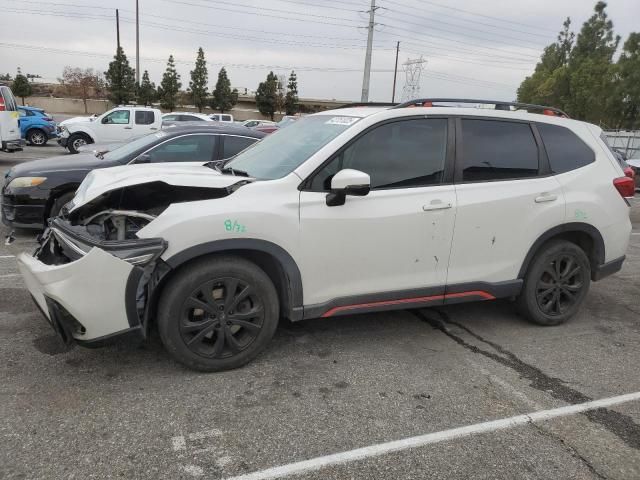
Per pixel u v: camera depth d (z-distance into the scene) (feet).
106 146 27.99
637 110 116.57
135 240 10.18
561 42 167.12
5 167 47.57
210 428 9.41
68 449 8.64
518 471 8.68
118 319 10.20
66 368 11.29
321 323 14.56
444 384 11.44
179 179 11.21
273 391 10.78
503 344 13.74
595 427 10.05
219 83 209.26
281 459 8.68
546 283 14.66
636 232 31.48
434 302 13.10
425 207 12.37
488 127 13.57
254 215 10.87
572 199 14.26
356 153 12.04
